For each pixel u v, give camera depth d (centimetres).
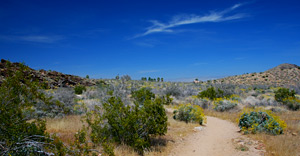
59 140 542
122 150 699
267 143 775
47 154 486
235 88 3953
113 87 1658
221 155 725
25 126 539
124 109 755
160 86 4534
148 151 729
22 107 562
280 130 971
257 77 7731
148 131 772
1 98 515
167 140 899
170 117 1504
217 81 8250
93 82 3919
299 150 689
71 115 1262
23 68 589
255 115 1080
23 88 565
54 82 2856
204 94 2497
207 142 917
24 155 477
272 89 4228
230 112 1884
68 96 1473
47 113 1111
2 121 495
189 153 762
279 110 1795
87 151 570
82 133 601
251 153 702
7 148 457
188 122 1374
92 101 1574
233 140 898
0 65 2325
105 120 818
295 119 1393
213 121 1521
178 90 2983
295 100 1984
